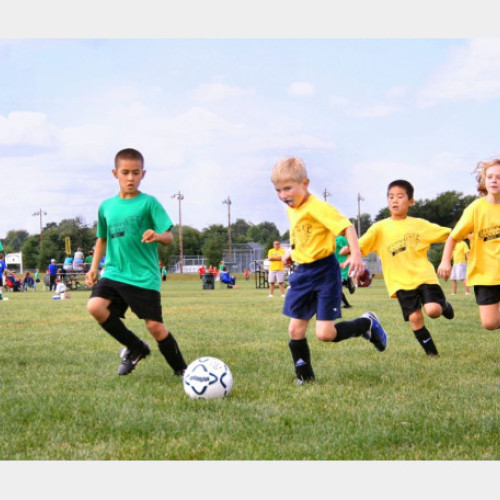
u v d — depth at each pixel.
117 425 3.66
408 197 6.67
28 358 6.26
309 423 3.73
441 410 3.98
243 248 90.19
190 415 3.91
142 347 5.29
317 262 4.94
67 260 31.58
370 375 5.23
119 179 5.13
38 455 3.20
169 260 70.69
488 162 5.60
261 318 10.77
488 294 5.69
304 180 4.90
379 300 16.34
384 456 3.18
